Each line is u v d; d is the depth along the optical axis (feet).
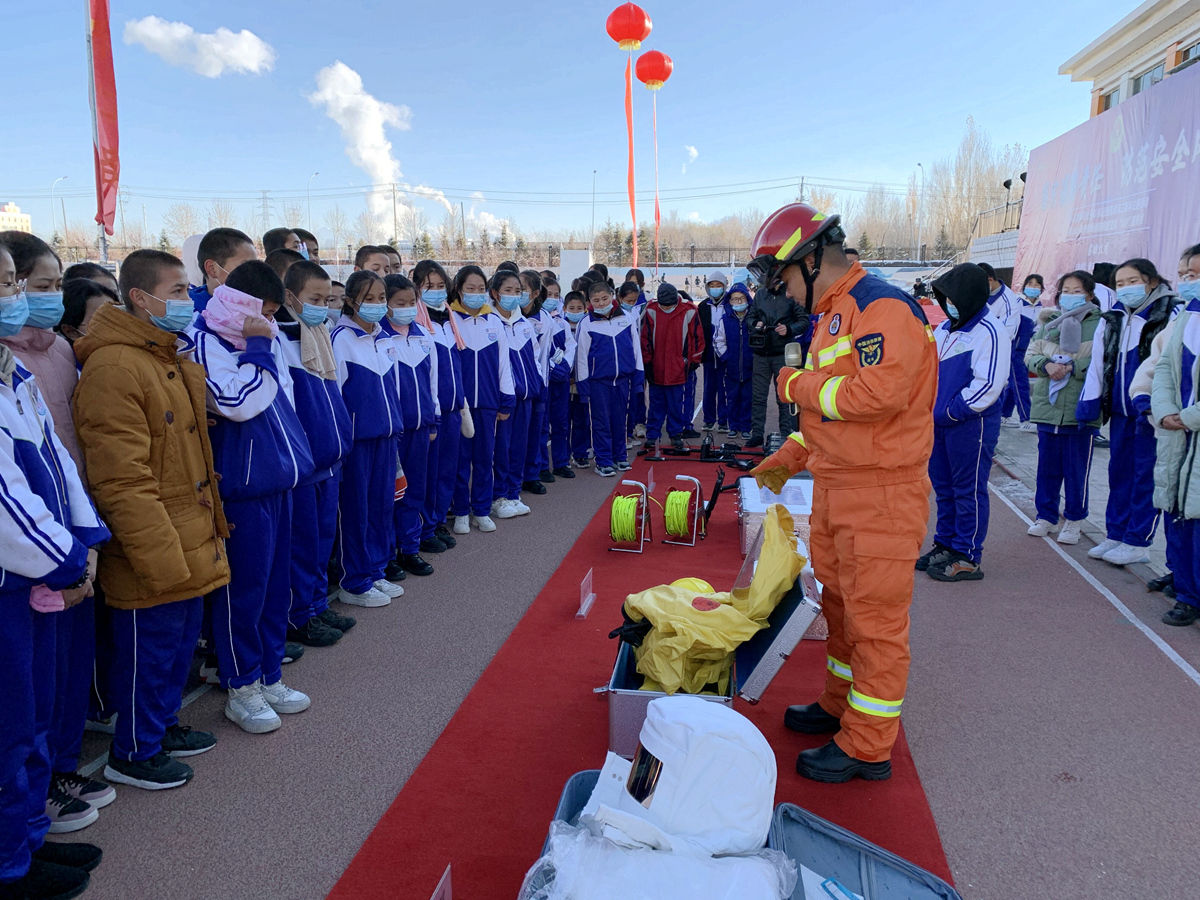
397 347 15.07
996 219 75.56
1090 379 17.20
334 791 9.38
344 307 14.20
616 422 25.90
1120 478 17.08
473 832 8.55
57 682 8.59
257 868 8.07
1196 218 27.27
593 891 5.88
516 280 19.85
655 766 6.75
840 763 9.59
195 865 8.10
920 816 9.03
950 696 11.82
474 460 19.36
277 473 10.19
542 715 11.00
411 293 15.21
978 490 16.11
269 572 10.62
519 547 18.42
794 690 12.09
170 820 8.81
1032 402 18.84
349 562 14.80
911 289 64.39
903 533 8.98
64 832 8.51
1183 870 8.20
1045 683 12.20
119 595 8.87
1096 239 36.01
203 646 13.10
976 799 9.38
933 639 13.74
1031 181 45.70
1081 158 38.11
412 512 16.37
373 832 8.54
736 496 22.99
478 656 12.90
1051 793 9.50
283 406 10.84
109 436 8.27
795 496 17.49
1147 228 30.99
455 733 10.53
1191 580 14.11
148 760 9.42
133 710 9.23
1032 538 19.42
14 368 7.22
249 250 11.58
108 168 30.50
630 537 17.92
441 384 17.20
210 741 10.21
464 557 17.72
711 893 5.86
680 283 79.36
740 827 6.56
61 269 8.30
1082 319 17.88
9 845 7.20
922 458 8.98
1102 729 10.91
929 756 10.28
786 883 6.43
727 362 31.17
